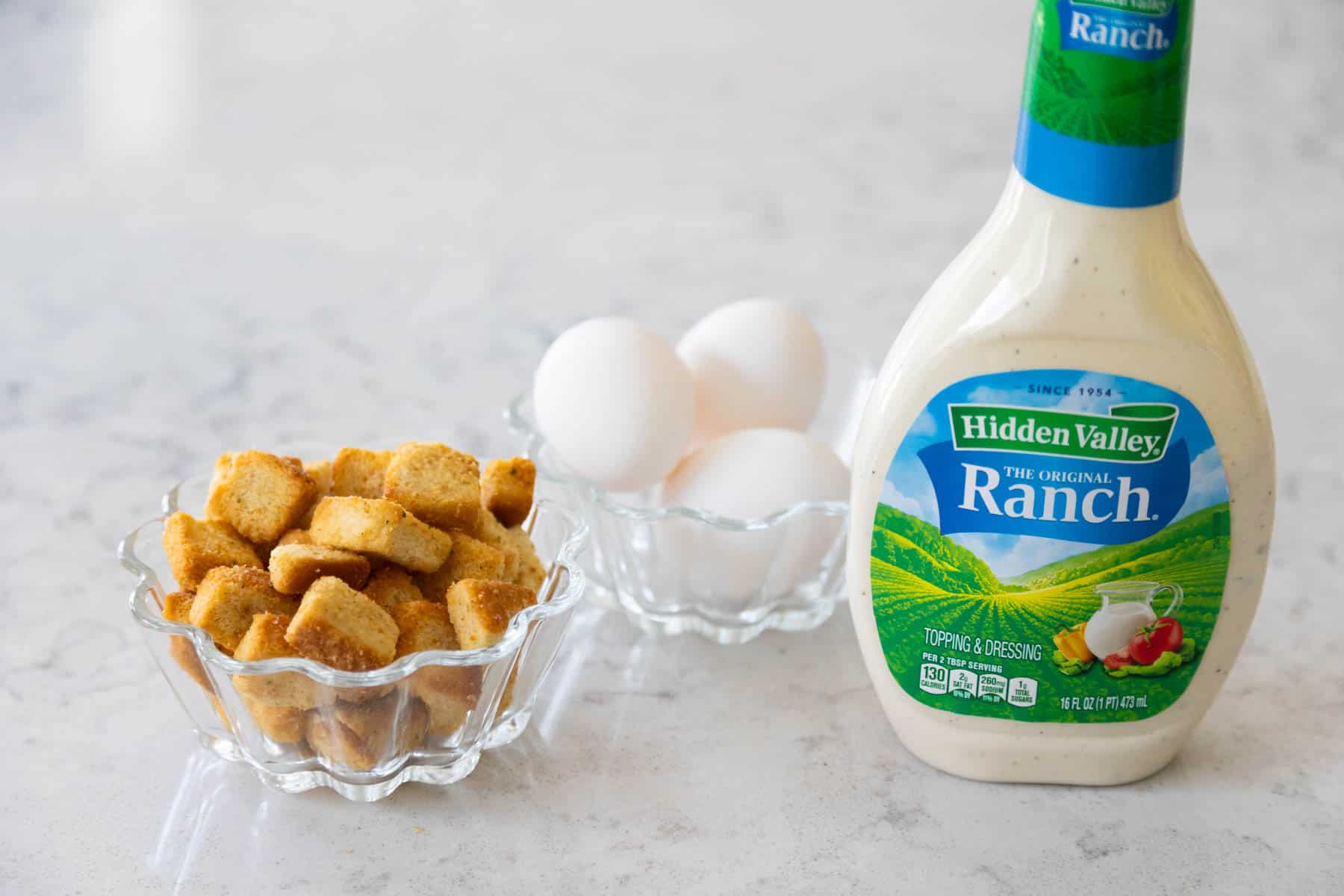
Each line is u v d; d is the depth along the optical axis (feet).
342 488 2.07
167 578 2.05
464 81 3.85
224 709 1.94
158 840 1.92
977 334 1.91
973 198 3.25
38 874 1.88
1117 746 1.99
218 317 2.71
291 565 1.91
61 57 3.80
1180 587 1.95
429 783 1.98
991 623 1.97
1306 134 3.59
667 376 2.14
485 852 1.92
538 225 3.06
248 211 3.04
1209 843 1.94
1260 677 2.12
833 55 4.12
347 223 3.01
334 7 4.35
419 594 1.99
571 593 1.97
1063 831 1.95
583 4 4.48
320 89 3.74
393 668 1.88
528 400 2.29
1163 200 1.87
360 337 2.68
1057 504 1.94
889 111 3.74
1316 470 2.43
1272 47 4.16
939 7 4.55
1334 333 2.74
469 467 2.03
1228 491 1.93
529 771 2.00
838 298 2.83
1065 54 1.84
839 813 1.97
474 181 3.27
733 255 2.96
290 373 2.59
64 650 2.12
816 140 3.56
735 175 3.35
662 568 2.14
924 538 1.97
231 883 1.88
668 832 1.94
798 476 2.12
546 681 2.11
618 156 3.43
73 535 2.27
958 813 1.97
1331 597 2.22
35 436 2.43
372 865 1.90
